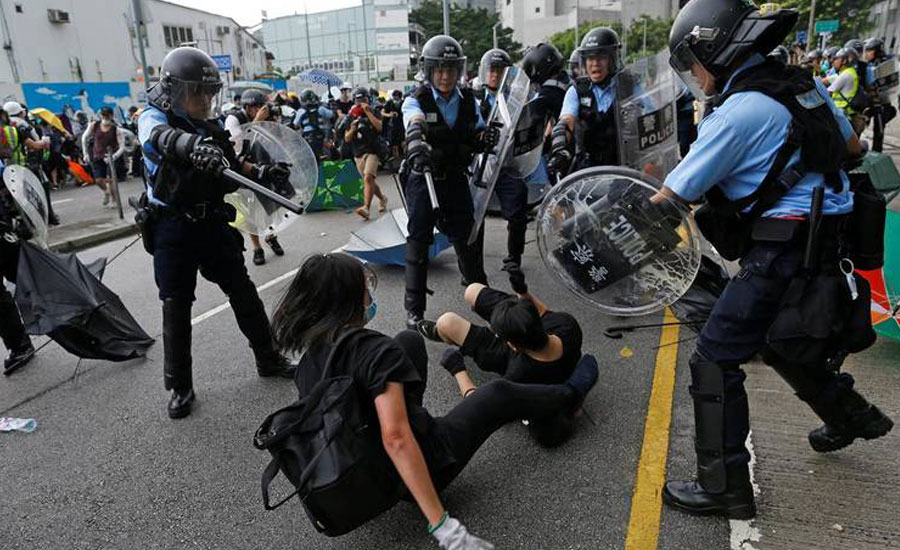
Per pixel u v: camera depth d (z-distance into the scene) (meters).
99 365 3.71
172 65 2.67
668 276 3.12
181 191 2.70
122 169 12.46
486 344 2.98
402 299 4.55
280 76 43.88
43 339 4.15
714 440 2.01
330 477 1.76
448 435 2.13
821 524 2.05
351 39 80.12
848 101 7.84
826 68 12.02
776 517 2.10
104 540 2.22
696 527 2.08
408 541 2.12
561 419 2.53
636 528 2.10
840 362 2.11
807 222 1.75
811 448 2.44
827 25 22.62
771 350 2.07
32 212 3.53
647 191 2.93
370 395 1.85
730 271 4.64
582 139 3.92
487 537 2.11
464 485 2.39
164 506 2.38
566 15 67.75
